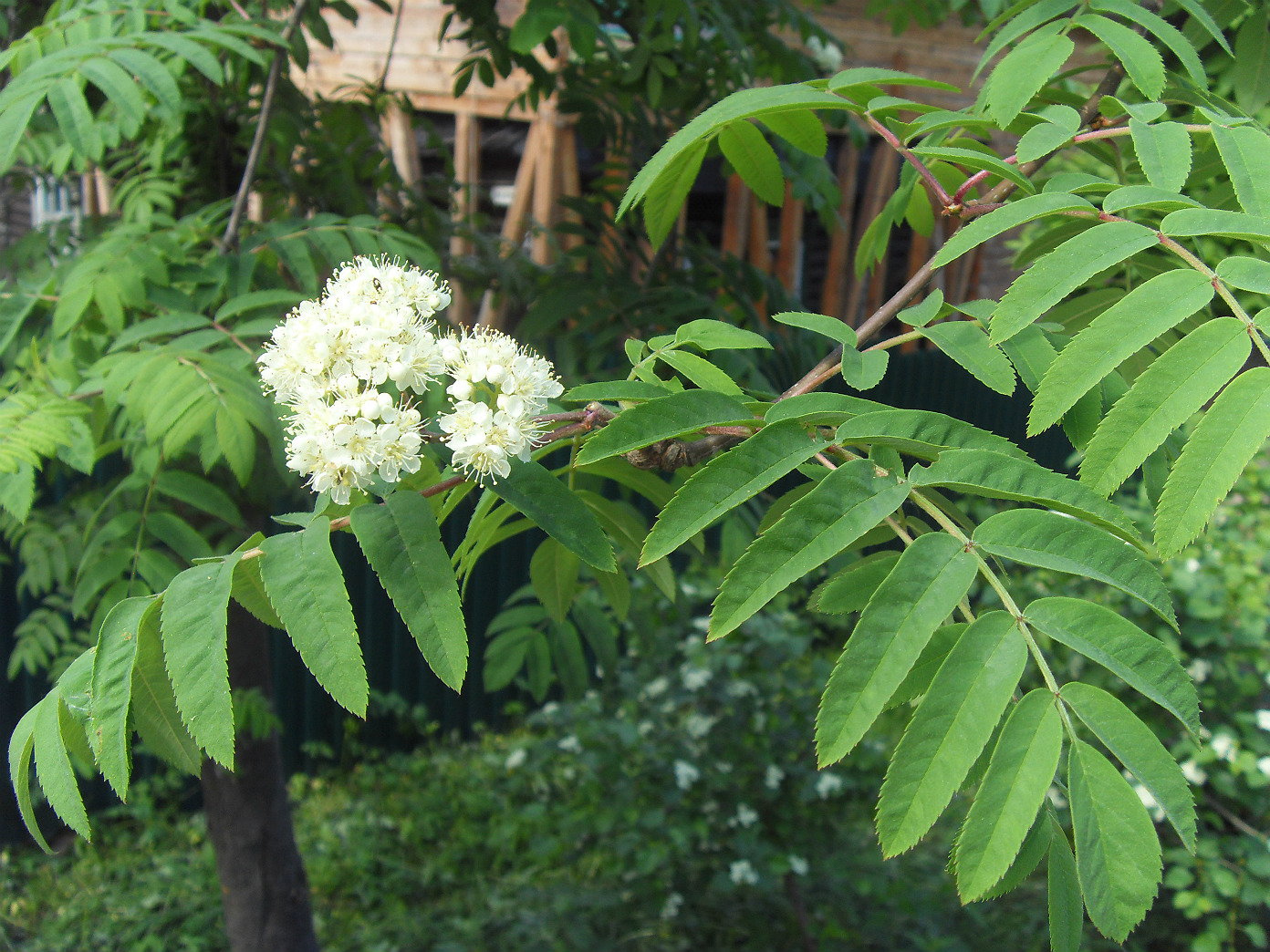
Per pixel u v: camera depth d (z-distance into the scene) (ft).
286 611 0.83
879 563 0.96
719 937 3.10
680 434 0.89
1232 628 3.03
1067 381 0.84
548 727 4.34
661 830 3.06
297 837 3.82
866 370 1.02
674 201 1.36
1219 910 2.80
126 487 1.65
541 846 3.17
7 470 1.35
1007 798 0.72
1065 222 1.31
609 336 2.22
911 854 3.37
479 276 2.68
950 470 0.82
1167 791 0.70
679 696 3.22
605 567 0.92
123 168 2.34
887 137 1.13
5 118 1.37
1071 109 1.04
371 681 4.26
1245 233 0.84
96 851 3.71
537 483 0.94
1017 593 2.83
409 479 1.01
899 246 6.51
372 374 0.94
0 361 1.86
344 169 2.56
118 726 0.80
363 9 4.71
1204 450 0.78
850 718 0.75
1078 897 0.77
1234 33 1.76
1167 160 0.96
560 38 3.21
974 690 0.75
